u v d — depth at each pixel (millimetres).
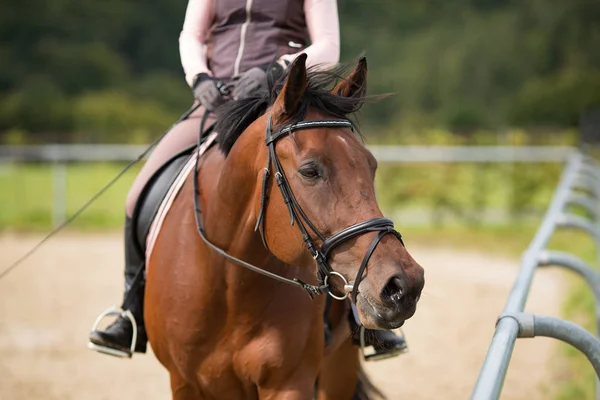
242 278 4699
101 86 87375
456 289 14547
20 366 10055
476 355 10578
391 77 85812
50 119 67125
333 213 4023
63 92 85625
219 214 4730
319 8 5461
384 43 93250
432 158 21938
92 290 14672
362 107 4680
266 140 4332
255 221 4480
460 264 16906
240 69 5430
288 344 4801
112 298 14039
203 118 5383
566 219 7590
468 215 22016
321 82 4438
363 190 4055
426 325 12148
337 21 5527
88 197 27594
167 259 5055
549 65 78625
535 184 21719
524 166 21766
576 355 10000
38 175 33062
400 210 23109
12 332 11727
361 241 3934
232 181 4633
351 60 4832
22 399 8742
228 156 4699
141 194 5629
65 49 88625
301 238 4141
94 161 34375
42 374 9727
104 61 88562
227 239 4715
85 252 18750
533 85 66500
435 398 8859
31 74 85812
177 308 4922
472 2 99000
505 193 22406
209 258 4805
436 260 17359
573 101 61000
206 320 4836
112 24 98500
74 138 38500
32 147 35219
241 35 5480
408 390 9133
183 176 5289
